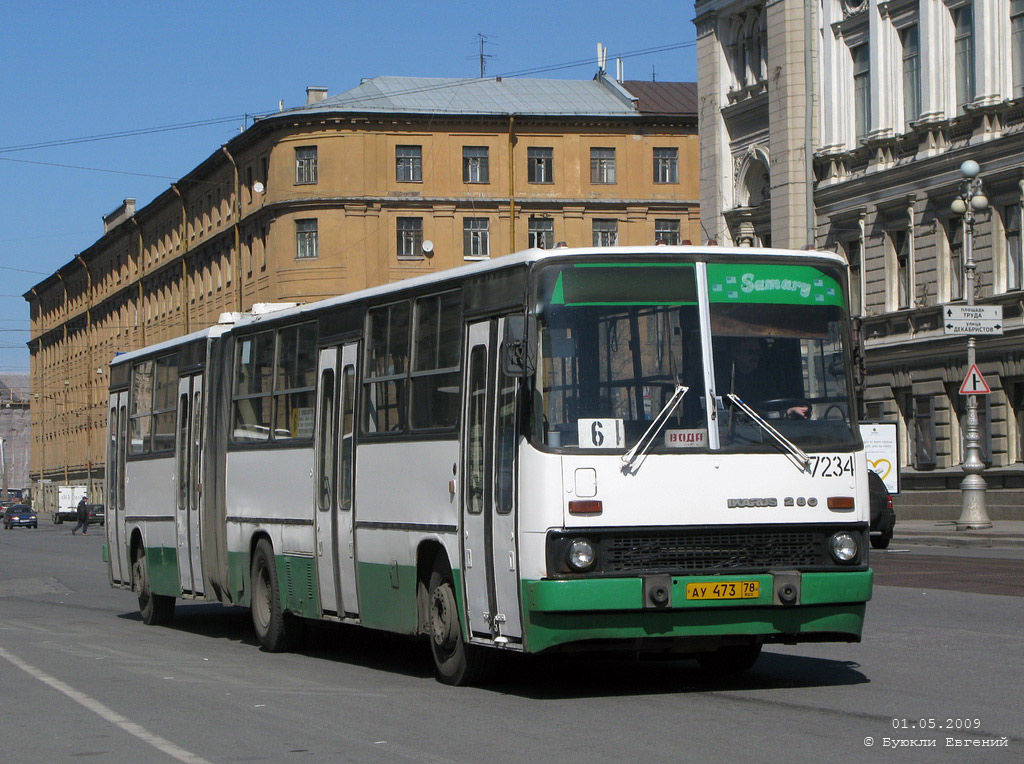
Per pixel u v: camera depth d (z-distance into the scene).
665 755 8.29
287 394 14.73
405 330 12.41
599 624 9.92
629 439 10.16
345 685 12.03
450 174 68.81
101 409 101.31
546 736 9.09
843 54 42.91
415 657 14.34
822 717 9.50
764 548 10.29
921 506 39.75
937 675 11.48
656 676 11.91
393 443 12.41
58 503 98.94
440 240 68.69
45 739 9.53
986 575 21.55
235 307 73.94
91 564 36.69
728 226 46.97
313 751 8.81
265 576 15.20
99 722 10.21
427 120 68.38
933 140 39.28
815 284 10.83
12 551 46.94
